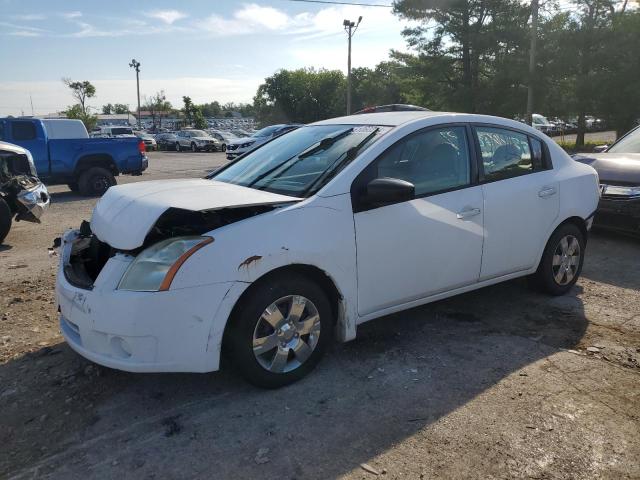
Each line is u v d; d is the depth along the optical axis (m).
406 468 2.70
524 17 27.42
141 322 2.95
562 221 4.87
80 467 2.73
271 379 3.35
